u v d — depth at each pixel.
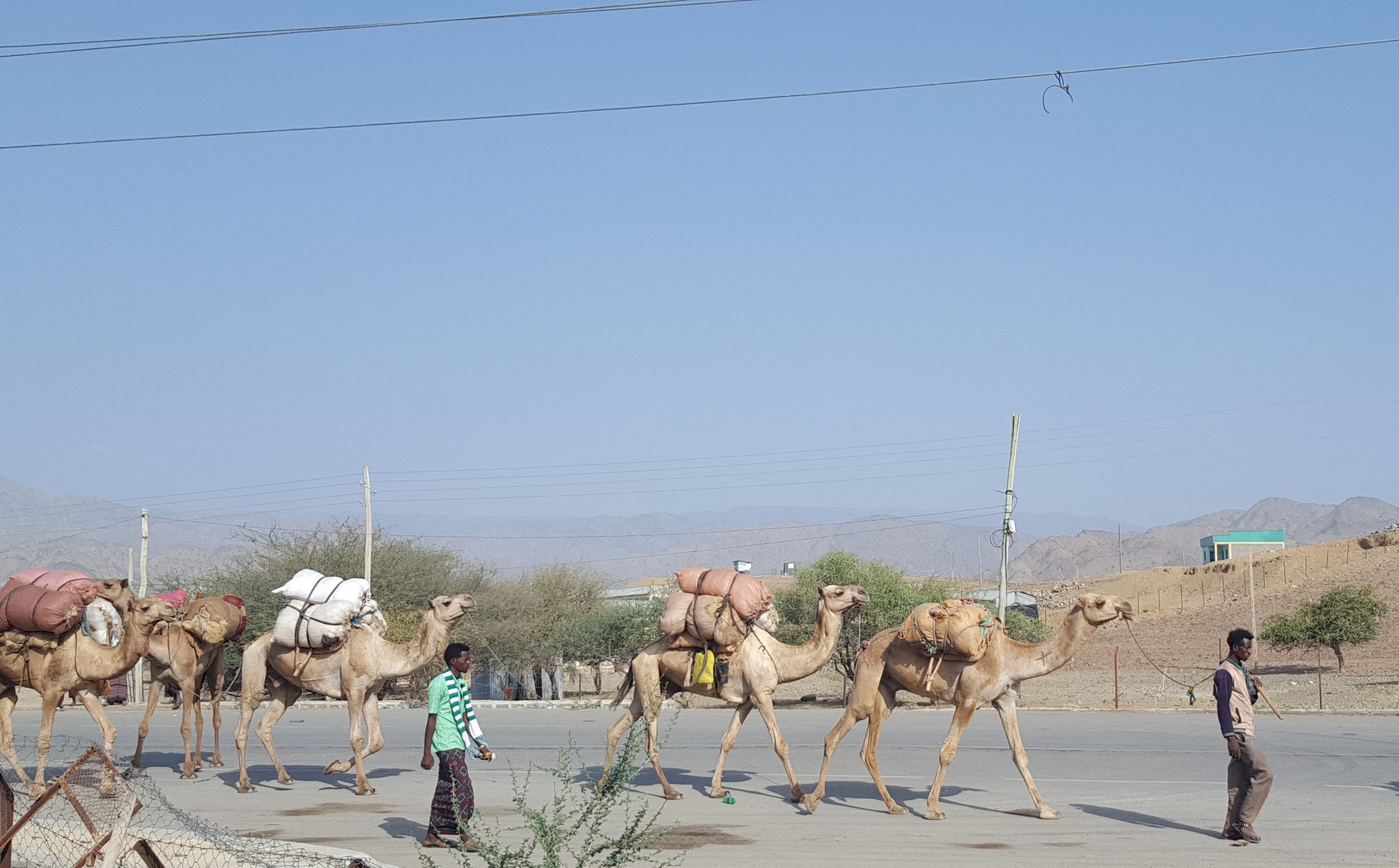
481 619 44.25
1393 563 73.25
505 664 43.88
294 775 18.16
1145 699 37.62
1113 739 24.28
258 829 13.05
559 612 46.84
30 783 14.70
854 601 15.04
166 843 10.22
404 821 13.63
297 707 36.88
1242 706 12.30
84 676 15.00
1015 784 16.95
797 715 32.38
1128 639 67.06
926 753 21.48
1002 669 13.72
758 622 15.44
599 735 26.23
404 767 19.33
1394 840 12.34
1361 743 23.09
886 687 14.45
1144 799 15.41
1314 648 54.31
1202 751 21.64
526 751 22.48
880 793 14.32
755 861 11.29
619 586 66.69
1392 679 41.66
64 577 15.44
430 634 15.82
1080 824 13.41
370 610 16.34
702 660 15.09
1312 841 12.29
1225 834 12.36
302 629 15.78
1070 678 47.91
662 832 8.80
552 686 47.47
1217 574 91.38
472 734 12.04
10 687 15.20
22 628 14.80
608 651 43.06
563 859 11.31
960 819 13.76
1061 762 19.89
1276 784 16.92
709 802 15.09
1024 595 60.09
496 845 8.48
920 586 40.38
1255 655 54.56
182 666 17.64
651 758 15.36
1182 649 59.50
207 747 23.50
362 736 15.89
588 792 15.80
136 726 30.47
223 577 45.81
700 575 15.49
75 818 10.70
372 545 46.69
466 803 11.89
